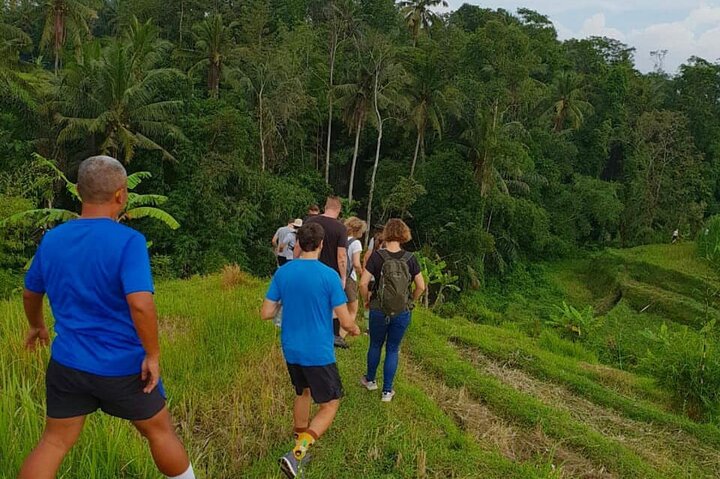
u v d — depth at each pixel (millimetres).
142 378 2709
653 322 25922
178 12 46344
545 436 5664
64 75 25703
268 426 4766
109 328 2627
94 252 2602
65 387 2639
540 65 49594
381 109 39312
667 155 51906
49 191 19703
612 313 26875
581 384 7359
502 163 37188
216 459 4238
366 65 35062
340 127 41938
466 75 40781
